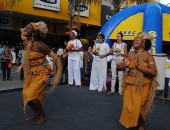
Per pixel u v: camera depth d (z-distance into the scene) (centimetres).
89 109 744
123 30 1235
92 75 1023
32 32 584
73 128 582
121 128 592
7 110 707
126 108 551
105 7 2547
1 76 1426
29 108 728
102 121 640
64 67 1144
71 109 738
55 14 2119
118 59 946
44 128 574
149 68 541
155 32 1140
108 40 1238
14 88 997
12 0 1669
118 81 1004
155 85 546
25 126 583
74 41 1072
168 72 911
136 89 546
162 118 692
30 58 582
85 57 1156
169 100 911
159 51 1133
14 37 2238
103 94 958
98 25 2502
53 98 862
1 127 571
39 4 1984
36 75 586
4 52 1257
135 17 1245
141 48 559
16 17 2192
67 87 1066
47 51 591
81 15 2294
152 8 1192
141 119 559
